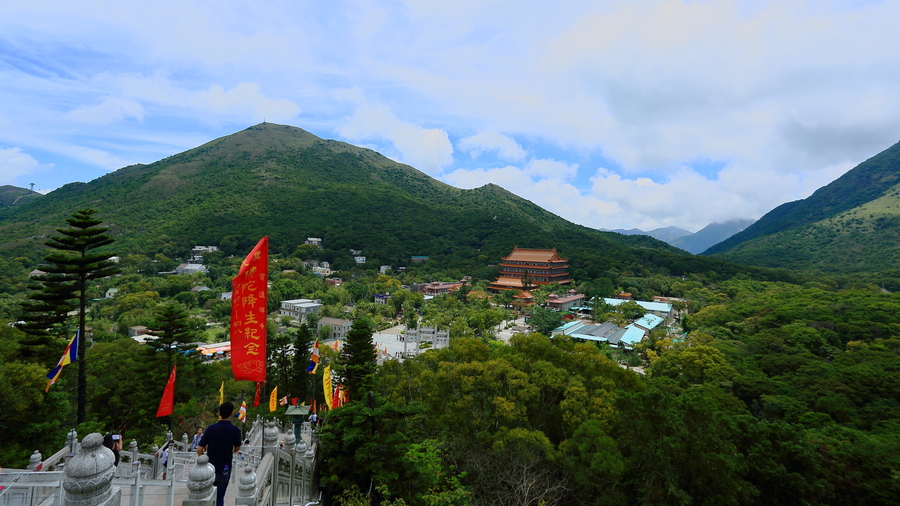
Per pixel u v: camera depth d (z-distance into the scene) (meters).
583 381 36.00
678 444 25.86
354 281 181.38
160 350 46.56
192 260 195.75
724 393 49.06
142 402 43.28
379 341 106.75
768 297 125.69
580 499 27.69
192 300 139.25
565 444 28.58
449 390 34.97
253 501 11.23
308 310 136.38
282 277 165.25
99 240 35.75
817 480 26.52
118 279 149.12
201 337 103.12
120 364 50.12
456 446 28.69
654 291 170.25
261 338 13.64
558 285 171.12
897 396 49.50
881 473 27.16
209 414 47.28
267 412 40.59
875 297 109.81
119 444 16.02
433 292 171.12
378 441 20.25
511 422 32.84
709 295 148.62
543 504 23.98
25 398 28.47
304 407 18.47
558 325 115.62
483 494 26.22
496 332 117.00
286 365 53.38
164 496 13.91
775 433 28.89
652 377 61.44
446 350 43.72
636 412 28.39
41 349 36.59
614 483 26.25
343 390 45.72
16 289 126.31
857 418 45.09
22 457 27.25
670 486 24.77
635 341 92.56
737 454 27.14
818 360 63.12
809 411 46.12
